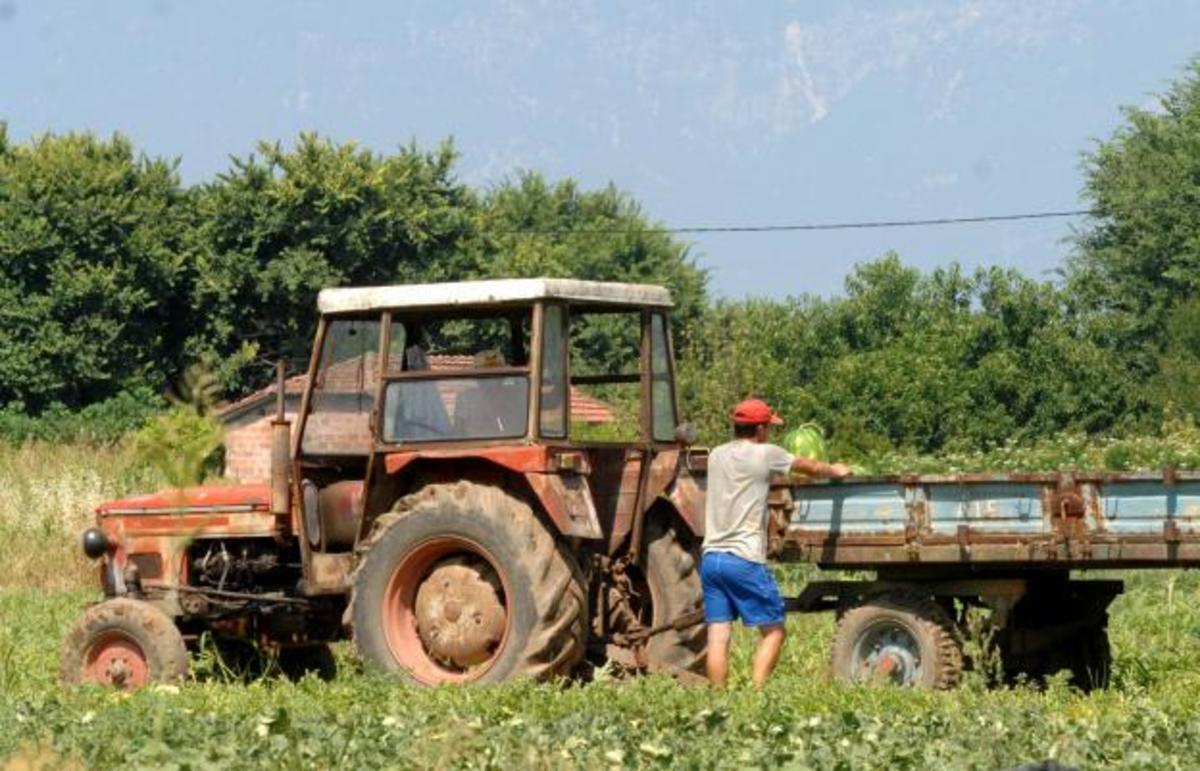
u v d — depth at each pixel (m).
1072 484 36.75
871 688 34.31
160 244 170.62
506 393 37.41
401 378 38.38
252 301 174.12
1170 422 79.62
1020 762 26.27
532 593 36.34
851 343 144.62
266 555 41.38
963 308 136.75
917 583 38.84
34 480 85.31
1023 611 39.62
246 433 134.88
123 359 169.62
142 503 42.28
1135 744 27.39
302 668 42.91
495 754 26.11
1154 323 161.88
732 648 45.25
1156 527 36.16
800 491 39.22
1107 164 174.88
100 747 27.06
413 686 35.56
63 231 169.00
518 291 37.41
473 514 36.88
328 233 173.88
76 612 58.78
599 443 38.59
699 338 112.94
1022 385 126.25
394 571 37.56
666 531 39.03
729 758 25.78
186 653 39.66
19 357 166.50
